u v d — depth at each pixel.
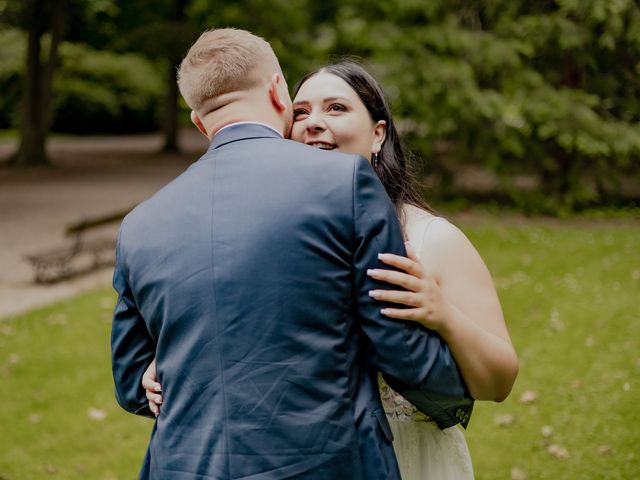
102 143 29.09
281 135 1.47
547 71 10.76
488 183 13.27
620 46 10.34
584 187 10.71
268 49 1.50
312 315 1.25
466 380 1.39
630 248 7.81
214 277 1.26
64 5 18.92
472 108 9.92
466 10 10.79
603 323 5.26
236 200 1.31
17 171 18.41
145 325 1.45
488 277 1.55
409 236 1.57
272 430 1.22
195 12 21.45
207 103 1.46
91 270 8.13
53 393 4.46
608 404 3.84
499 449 3.48
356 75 1.70
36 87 19.14
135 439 3.83
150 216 1.38
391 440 1.33
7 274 7.85
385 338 1.28
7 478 3.41
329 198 1.29
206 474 1.23
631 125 10.70
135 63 32.62
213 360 1.25
